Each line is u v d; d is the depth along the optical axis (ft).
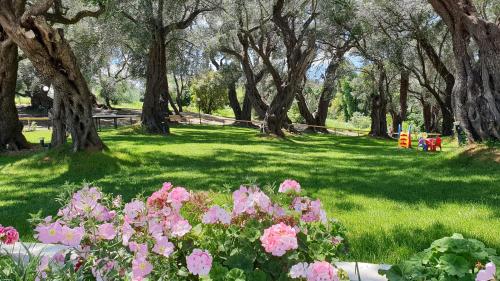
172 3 90.89
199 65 135.13
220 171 45.68
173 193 12.26
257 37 128.77
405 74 127.34
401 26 105.09
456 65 52.03
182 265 11.55
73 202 11.98
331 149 80.74
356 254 18.75
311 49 98.12
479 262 10.41
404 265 10.87
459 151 47.14
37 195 34.58
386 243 20.33
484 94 49.73
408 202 29.89
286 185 13.09
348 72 141.28
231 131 121.39
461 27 51.52
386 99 135.64
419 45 111.86
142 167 49.80
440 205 28.76
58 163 48.91
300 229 12.17
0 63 65.05
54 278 10.46
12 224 24.54
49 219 11.84
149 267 10.37
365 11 101.04
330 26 114.52
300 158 60.75
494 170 41.37
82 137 51.01
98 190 12.76
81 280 10.61
